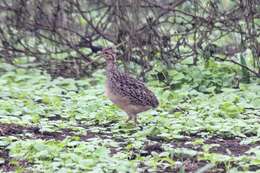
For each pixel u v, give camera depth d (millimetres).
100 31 17141
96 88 15492
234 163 9914
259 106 13742
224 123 12156
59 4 16953
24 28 17344
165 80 15891
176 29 17469
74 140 11164
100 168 9477
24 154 10141
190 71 15969
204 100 14336
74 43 17359
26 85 15945
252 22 15695
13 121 12164
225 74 15727
